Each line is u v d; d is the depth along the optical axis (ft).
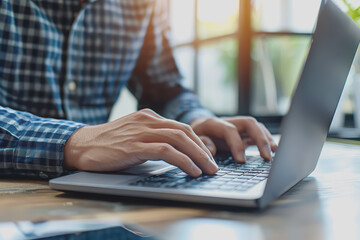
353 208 1.42
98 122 4.08
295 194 1.64
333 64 1.63
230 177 1.68
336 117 4.60
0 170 2.08
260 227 1.19
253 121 2.61
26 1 3.38
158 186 1.52
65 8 3.63
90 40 3.87
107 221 1.25
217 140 2.58
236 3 7.94
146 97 4.50
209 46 8.63
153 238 1.09
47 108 3.59
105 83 4.06
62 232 1.14
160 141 1.82
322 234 1.12
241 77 7.97
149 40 4.40
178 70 4.42
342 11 1.67
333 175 2.09
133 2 4.15
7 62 3.36
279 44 8.53
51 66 3.59
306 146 1.64
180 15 8.93
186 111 3.64
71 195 1.64
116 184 1.57
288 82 8.73
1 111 2.23
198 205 1.44
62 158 2.01
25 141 2.09
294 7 7.96
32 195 1.65
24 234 1.12
